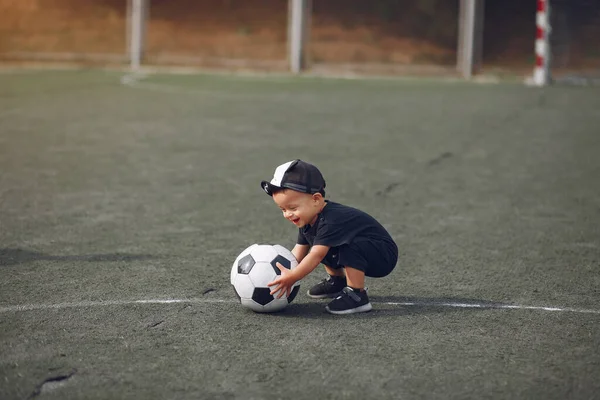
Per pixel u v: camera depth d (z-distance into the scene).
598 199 8.05
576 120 13.69
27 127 11.98
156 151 10.30
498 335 4.35
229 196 7.88
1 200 7.51
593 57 21.27
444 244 6.33
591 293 5.15
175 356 3.98
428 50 27.92
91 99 15.52
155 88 17.70
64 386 3.64
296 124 12.89
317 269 5.53
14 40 27.20
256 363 3.91
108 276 5.32
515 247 6.27
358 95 17.14
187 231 6.57
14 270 5.40
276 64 23.33
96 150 10.26
